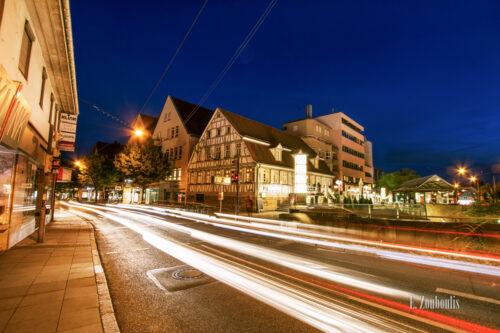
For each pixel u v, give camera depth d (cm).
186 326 400
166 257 820
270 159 3064
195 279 615
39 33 859
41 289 502
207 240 1120
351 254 921
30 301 447
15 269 623
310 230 1380
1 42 573
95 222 1736
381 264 789
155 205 3453
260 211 2753
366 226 1194
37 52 895
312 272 683
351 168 5244
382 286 589
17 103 616
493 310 470
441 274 692
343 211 1474
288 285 580
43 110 1075
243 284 583
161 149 4072
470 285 607
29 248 848
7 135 638
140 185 3731
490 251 877
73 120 1590
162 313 443
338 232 1289
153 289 552
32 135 933
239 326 399
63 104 1476
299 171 1877
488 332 390
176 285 576
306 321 414
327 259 838
